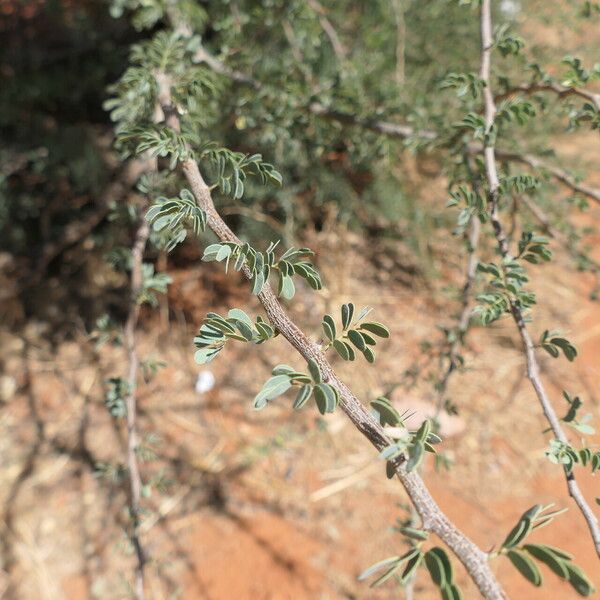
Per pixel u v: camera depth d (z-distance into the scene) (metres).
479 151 0.38
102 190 0.81
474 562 0.13
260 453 0.67
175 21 0.51
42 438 0.70
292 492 0.63
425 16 0.75
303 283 0.81
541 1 0.71
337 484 0.64
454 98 0.69
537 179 0.28
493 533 0.57
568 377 0.72
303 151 0.69
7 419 0.72
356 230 0.86
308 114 0.47
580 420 0.19
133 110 0.34
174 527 0.61
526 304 0.22
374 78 0.65
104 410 0.72
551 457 0.18
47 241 0.85
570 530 0.56
